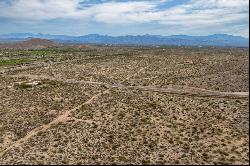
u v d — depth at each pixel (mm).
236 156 57969
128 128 70625
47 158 60250
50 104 89750
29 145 66125
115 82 124375
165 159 58219
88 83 120188
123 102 86938
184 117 74500
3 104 90562
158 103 84875
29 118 80250
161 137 66188
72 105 88500
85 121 75750
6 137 70375
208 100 85812
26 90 104625
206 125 69625
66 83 117438
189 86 113312
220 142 62594
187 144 62938
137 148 62406
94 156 60062
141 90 104688
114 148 62594
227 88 107562
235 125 68500
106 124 73312
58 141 66750
